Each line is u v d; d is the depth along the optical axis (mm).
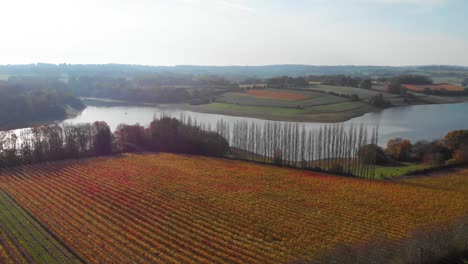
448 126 150500
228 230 49312
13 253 41406
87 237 46062
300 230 49469
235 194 63812
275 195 63719
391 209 57688
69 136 93500
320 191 66625
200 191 65188
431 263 38875
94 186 67312
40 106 163250
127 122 159125
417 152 95312
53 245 43844
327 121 160500
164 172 78000
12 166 82938
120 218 52438
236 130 109312
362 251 40219
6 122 144750
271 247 44562
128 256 41594
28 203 57969
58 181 70562
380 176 80500
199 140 101562
